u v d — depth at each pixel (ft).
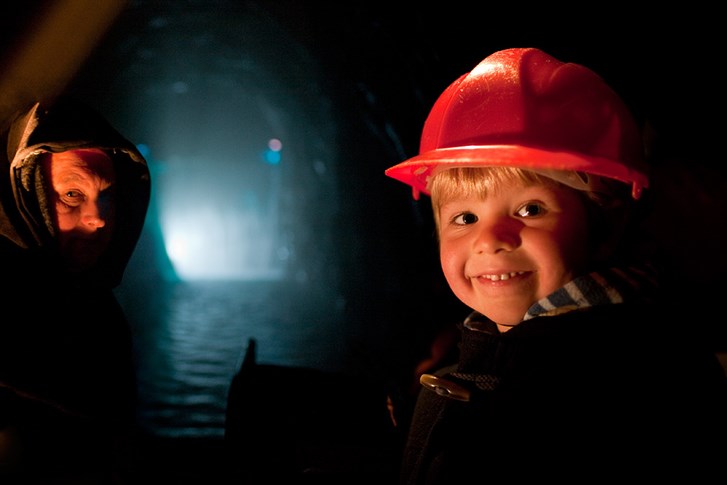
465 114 3.94
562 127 3.71
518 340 3.63
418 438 4.36
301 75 45.34
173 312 40.16
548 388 3.41
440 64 17.97
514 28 13.97
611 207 3.80
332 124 43.21
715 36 9.84
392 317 26.35
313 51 37.04
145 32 40.93
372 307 30.89
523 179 3.67
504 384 3.59
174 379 21.85
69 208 4.91
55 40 15.34
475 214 3.91
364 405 6.59
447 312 16.01
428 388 4.57
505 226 3.70
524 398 3.44
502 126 3.75
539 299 3.73
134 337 29.76
